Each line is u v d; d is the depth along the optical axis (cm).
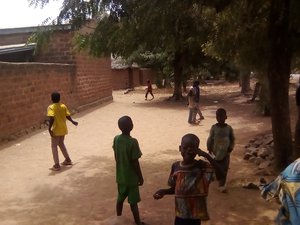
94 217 336
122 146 297
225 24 501
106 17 417
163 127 843
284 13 393
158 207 352
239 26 490
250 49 524
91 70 1311
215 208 343
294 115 904
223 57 599
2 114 703
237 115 981
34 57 1147
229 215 327
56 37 1130
